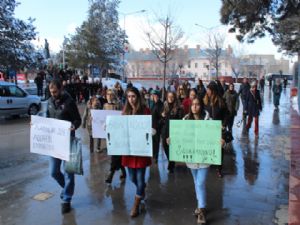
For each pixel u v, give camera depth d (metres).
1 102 17.12
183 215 5.87
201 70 107.81
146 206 6.23
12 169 8.48
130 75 93.44
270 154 10.12
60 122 5.85
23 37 23.66
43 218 5.75
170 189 7.10
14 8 23.30
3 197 6.61
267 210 6.10
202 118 5.84
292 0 13.42
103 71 44.72
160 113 8.78
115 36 42.28
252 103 13.45
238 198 6.65
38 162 9.15
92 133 9.52
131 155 5.74
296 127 15.10
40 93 27.81
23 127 15.12
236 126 15.49
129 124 5.68
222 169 8.52
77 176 7.85
